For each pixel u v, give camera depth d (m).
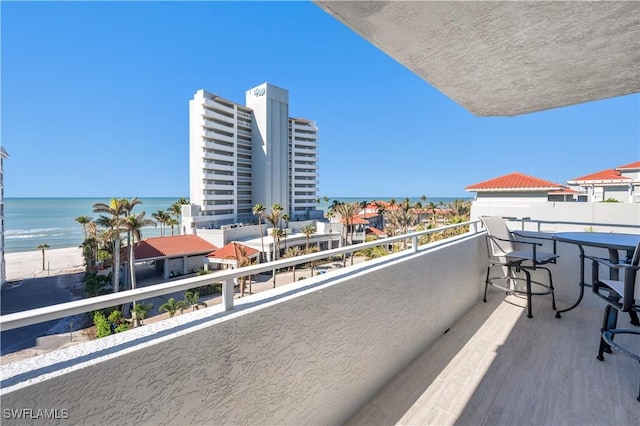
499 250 3.34
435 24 1.66
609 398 1.77
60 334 14.31
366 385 1.77
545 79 2.38
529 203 8.27
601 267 3.08
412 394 1.85
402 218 32.16
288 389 1.29
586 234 2.74
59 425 0.74
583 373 2.02
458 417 1.65
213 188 38.81
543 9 1.51
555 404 1.73
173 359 0.93
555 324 2.79
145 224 20.95
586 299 3.18
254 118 45.09
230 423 1.08
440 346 2.43
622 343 2.40
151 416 0.89
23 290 23.27
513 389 1.87
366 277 1.75
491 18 1.59
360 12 1.56
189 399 0.97
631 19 1.57
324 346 1.47
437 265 2.54
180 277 25.83
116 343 0.87
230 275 1.11
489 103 2.94
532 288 3.58
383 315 1.90
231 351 1.08
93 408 0.79
